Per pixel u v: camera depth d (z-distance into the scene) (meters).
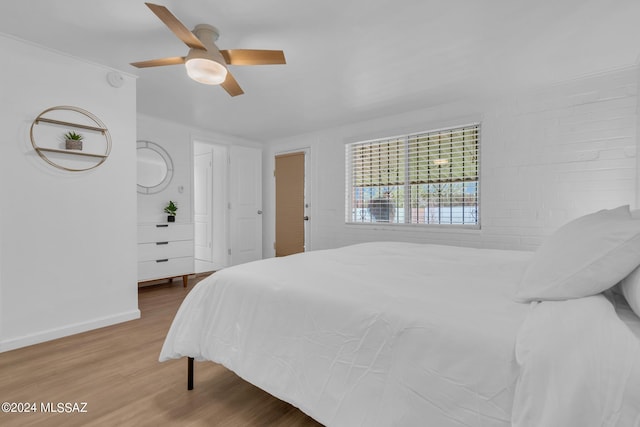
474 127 3.18
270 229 5.13
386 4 1.68
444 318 0.89
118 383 1.64
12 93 2.03
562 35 1.98
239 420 1.36
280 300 1.25
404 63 2.37
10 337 2.03
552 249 1.06
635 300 0.78
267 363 1.22
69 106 2.27
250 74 2.56
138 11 1.75
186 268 3.76
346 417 0.97
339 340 1.04
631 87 2.39
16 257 2.05
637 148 2.34
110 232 2.49
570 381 0.62
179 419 1.36
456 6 1.70
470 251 2.14
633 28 1.90
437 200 3.43
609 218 1.01
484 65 2.39
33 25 1.89
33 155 2.12
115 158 2.52
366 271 1.52
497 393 0.73
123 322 2.54
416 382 0.85
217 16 1.78
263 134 4.68
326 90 2.92
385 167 3.83
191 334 1.48
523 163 2.84
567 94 2.64
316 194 4.45
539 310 0.86
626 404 0.57
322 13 1.76
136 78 2.66
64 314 2.25
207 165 5.07
